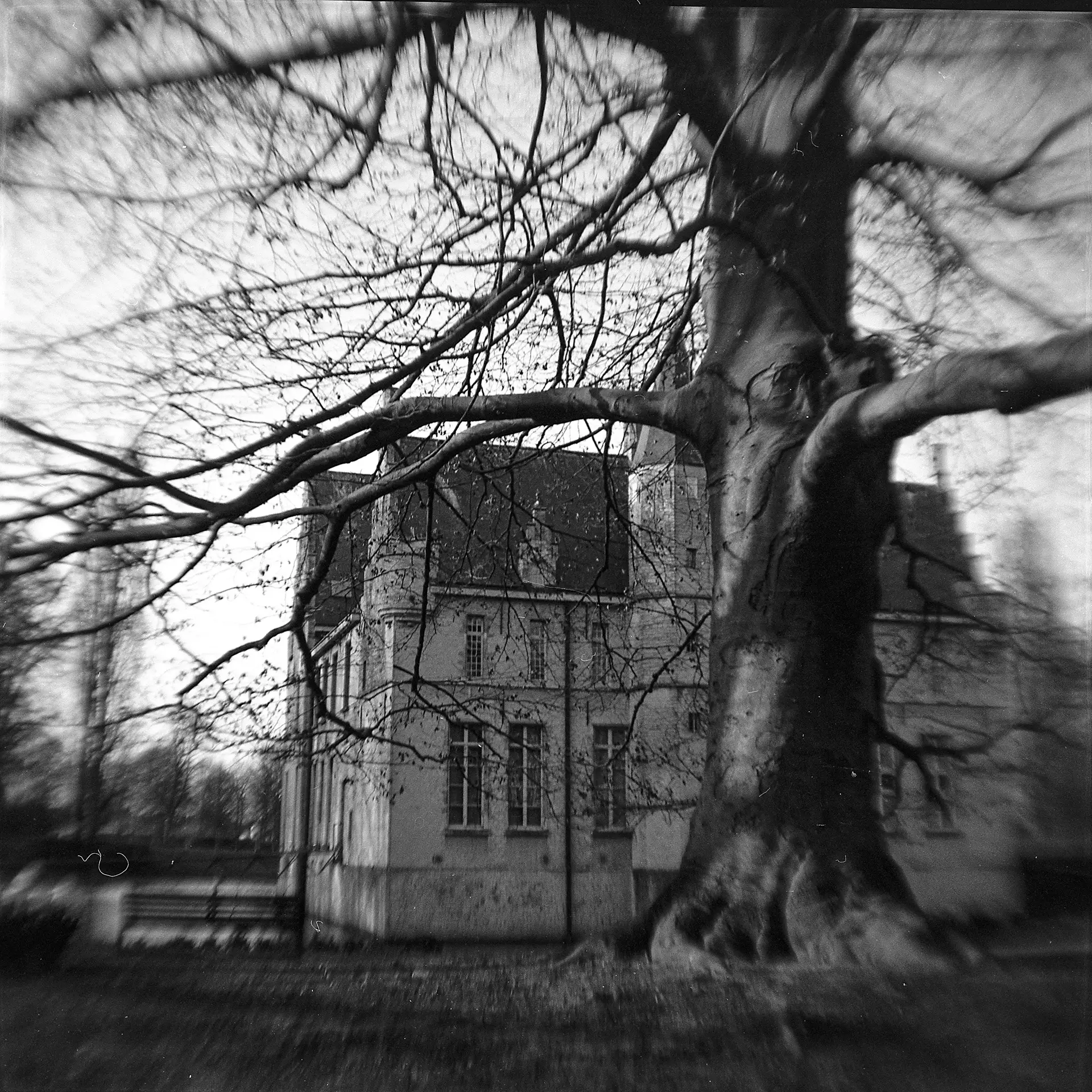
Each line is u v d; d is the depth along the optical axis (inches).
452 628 689.0
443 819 893.2
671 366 535.2
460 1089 194.5
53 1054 215.2
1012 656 473.1
